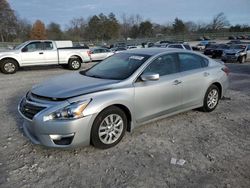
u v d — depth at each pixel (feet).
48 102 12.05
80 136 11.91
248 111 19.38
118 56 17.06
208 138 14.37
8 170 11.07
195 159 12.03
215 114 18.54
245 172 10.98
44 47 43.98
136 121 14.21
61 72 43.27
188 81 16.51
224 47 85.46
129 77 13.94
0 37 247.09
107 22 295.07
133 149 13.00
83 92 12.37
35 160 11.92
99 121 12.43
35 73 41.65
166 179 10.49
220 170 11.13
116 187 10.01
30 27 270.46
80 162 11.76
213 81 18.44
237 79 35.14
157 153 12.60
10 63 40.81
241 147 13.29
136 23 304.71
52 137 11.70
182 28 321.32
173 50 16.66
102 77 14.69
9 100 22.27
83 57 47.57
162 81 15.05
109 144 13.01
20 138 14.21
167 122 16.71
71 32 291.99
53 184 10.17
